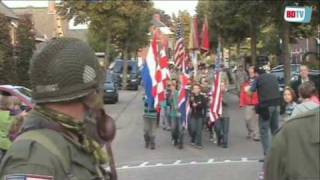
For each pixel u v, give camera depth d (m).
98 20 34.75
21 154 1.95
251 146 16.16
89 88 2.16
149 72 16.36
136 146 16.80
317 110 2.62
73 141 2.09
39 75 2.12
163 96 16.41
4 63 23.28
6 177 1.93
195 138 16.22
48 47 2.15
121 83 48.47
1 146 8.09
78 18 34.62
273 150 2.69
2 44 23.67
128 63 49.06
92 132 2.31
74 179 2.02
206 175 11.83
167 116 19.97
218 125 16.19
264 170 2.79
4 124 8.20
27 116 2.14
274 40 43.03
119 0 34.72
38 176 1.92
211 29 42.59
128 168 13.02
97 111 2.27
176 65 23.98
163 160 14.16
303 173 2.56
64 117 2.12
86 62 2.16
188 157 14.56
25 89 15.23
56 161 1.97
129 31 46.62
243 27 39.12
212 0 39.56
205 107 16.28
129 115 26.09
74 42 2.17
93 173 2.14
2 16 24.36
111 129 2.34
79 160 2.07
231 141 17.27
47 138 2.02
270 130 13.08
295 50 48.28
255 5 25.72
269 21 29.11
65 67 2.11
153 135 16.31
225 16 37.28
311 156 2.56
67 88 2.12
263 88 12.92
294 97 10.89
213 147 16.23
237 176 11.62
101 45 52.03
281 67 28.81
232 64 55.81
